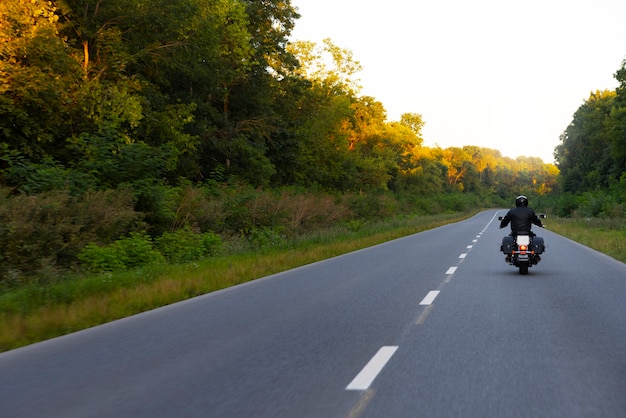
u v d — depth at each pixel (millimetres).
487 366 5664
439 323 7930
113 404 4633
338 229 30828
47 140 21375
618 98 60906
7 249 12883
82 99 22594
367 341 6848
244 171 39375
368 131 78062
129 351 6523
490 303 9602
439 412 4352
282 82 48594
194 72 34188
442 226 45844
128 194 17141
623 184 55312
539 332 7270
